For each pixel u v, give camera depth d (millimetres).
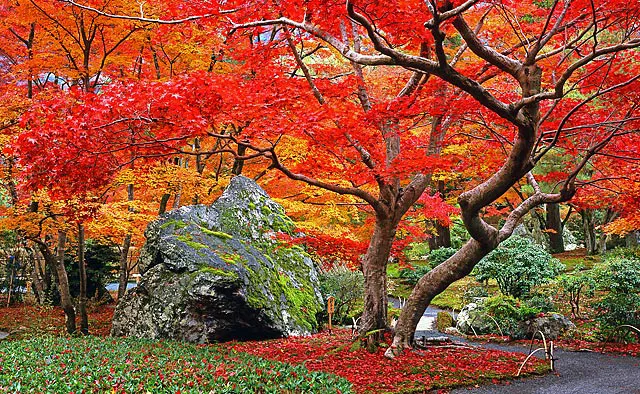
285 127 6633
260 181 16438
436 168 7277
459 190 20625
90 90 11461
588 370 8758
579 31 8414
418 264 24828
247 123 7988
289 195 16281
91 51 12773
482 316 13242
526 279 13469
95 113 6070
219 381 5988
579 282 13156
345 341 9852
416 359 8445
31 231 11852
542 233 24422
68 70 11273
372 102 9281
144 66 13852
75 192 7105
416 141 8625
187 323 10156
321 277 15094
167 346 8688
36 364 6715
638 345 10852
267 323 10734
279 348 9461
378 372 7711
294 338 10844
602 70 7523
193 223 11664
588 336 11758
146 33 11602
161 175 11625
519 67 6625
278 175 13711
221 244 11508
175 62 14148
